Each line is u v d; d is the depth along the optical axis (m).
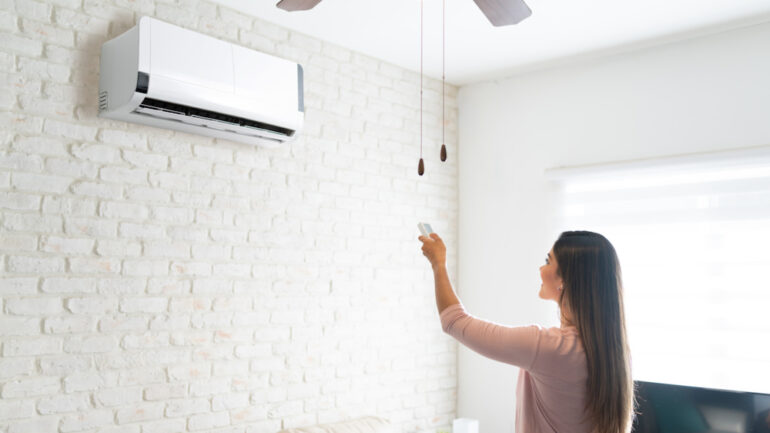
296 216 3.12
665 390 2.52
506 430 3.70
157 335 2.60
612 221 3.38
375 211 3.51
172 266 2.66
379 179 3.54
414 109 3.77
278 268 3.03
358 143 3.44
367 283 3.44
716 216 3.05
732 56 3.03
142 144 2.60
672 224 3.18
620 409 1.56
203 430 2.72
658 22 3.00
